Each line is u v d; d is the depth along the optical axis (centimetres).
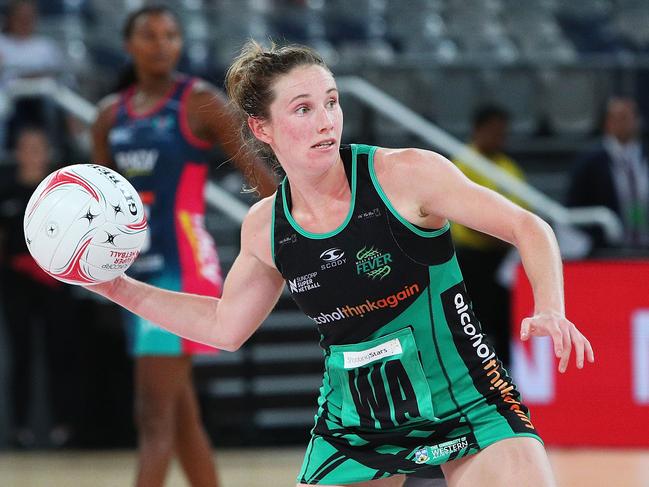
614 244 2245
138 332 1260
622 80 2953
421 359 786
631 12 3628
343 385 809
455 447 777
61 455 2181
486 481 755
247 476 1881
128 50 1331
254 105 797
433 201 765
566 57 3391
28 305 2158
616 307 1966
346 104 2792
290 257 805
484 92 2938
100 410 2233
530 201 2247
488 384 787
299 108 773
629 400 1961
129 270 1311
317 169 770
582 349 685
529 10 3609
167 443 1246
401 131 2770
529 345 1981
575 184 2362
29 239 855
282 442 2300
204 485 1309
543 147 2938
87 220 834
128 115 1329
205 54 3167
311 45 3316
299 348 2372
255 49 830
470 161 2248
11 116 2484
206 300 884
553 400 1981
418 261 774
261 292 855
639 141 2881
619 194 2342
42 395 2259
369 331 792
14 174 2362
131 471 1969
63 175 855
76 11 3294
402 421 789
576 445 1973
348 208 780
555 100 2961
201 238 1317
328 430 824
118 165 1327
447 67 2917
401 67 2872
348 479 806
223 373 2342
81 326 2217
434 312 782
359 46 3303
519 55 3400
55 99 2448
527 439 766
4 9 3095
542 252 725
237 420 2317
